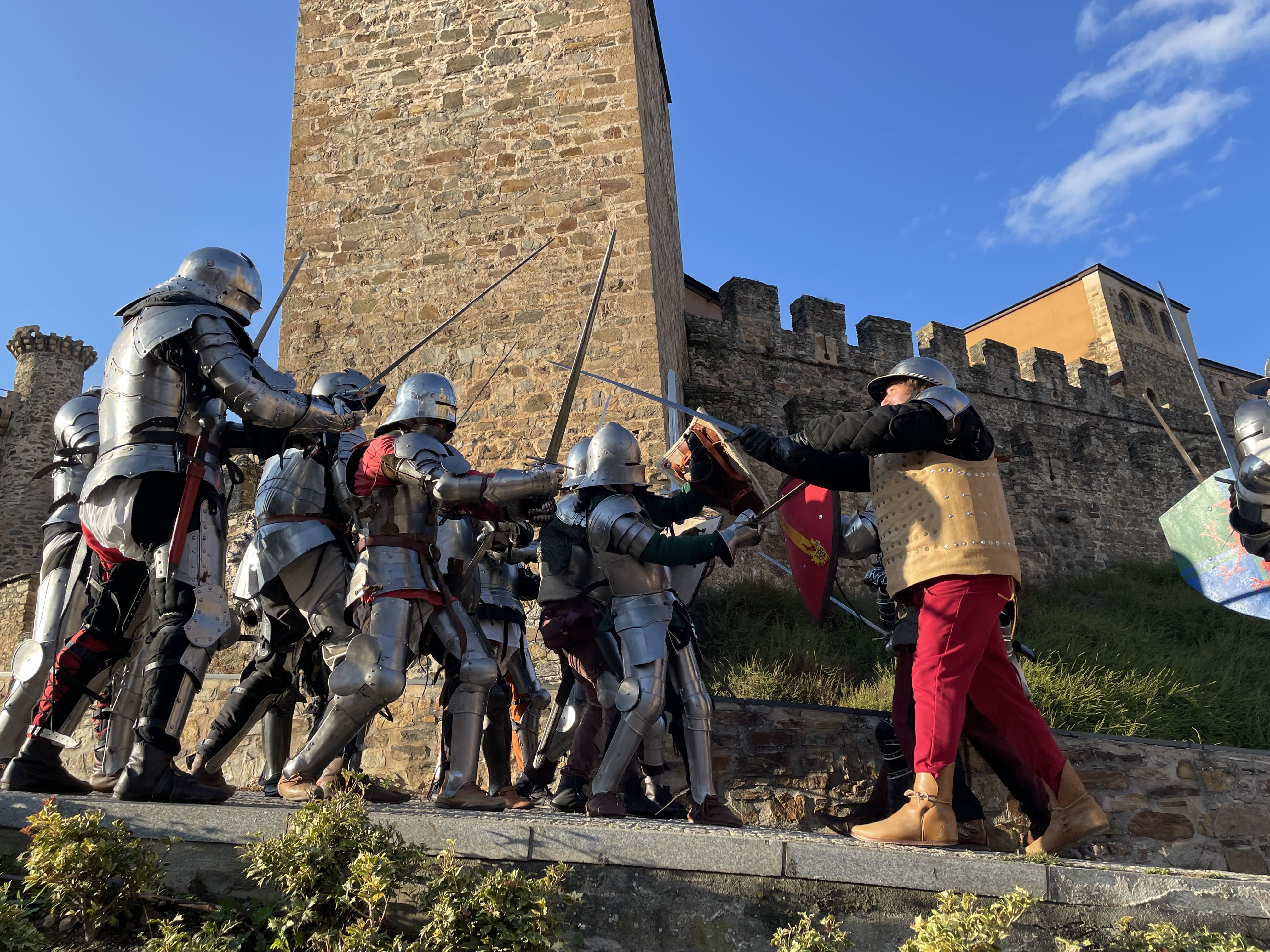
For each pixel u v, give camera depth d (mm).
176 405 3932
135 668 3818
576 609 5316
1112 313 30953
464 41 12938
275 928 2789
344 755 4840
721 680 10516
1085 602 18312
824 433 4020
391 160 12484
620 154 12148
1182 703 9922
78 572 4500
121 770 3734
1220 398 32844
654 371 11156
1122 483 23547
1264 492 4527
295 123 12781
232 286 4098
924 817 3570
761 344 20094
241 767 7113
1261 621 15086
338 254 12141
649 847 3090
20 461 30438
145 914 2898
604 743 5367
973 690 3980
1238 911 3059
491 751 5438
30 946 2572
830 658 11352
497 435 11156
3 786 3748
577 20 12820
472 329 11656
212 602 3770
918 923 2779
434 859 3010
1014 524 21172
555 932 2842
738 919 3018
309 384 11617
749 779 6289
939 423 3838
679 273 17781
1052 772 3855
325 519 4402
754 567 14711
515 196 12133
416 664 7633
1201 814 6211
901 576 3863
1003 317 33906
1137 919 3021
